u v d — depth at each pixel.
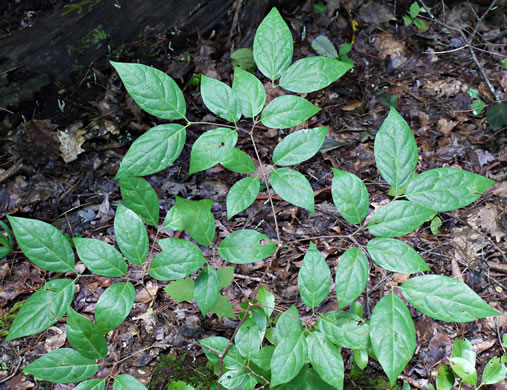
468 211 2.96
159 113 1.46
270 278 2.64
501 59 4.12
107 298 1.44
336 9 4.38
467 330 2.34
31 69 3.44
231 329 2.39
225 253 1.54
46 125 3.35
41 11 4.30
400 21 4.53
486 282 2.57
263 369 1.67
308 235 2.87
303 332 1.42
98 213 3.05
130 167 1.42
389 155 1.39
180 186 3.19
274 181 1.49
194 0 3.93
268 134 3.58
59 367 1.43
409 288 1.32
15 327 1.39
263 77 3.88
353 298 1.36
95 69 3.62
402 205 1.39
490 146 3.41
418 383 2.14
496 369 1.82
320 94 3.84
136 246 1.49
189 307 2.51
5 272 2.70
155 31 3.85
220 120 3.65
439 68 4.08
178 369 2.23
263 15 4.07
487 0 4.66
